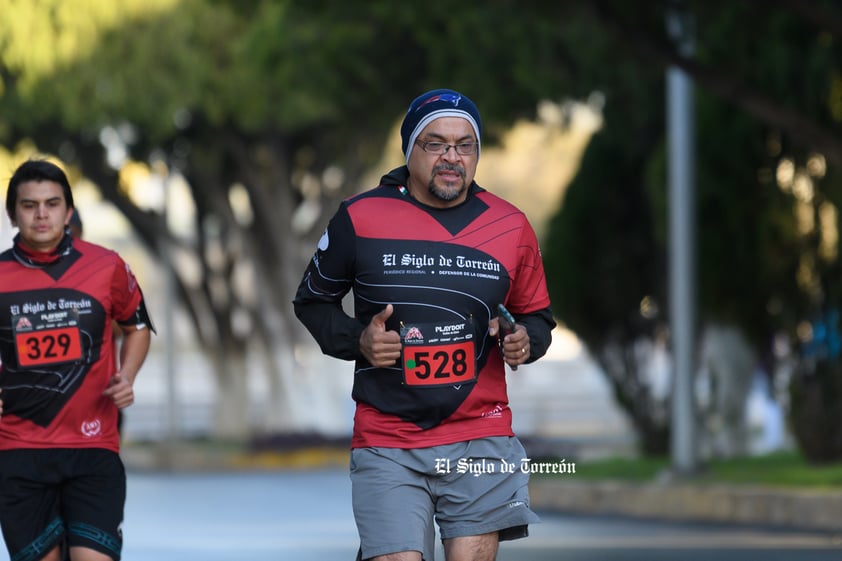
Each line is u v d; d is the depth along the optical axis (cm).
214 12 7575
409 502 1387
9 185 1684
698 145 4688
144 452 8150
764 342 4775
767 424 7150
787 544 3253
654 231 5169
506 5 4553
